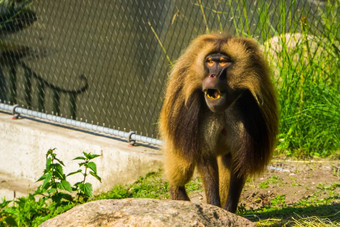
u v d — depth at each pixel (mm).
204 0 19328
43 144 17891
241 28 16094
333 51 16172
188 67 10180
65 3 21797
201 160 10430
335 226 9945
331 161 15086
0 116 19750
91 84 22234
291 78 16172
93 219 8078
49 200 16484
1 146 19078
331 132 15594
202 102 10219
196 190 14125
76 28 23594
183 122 10195
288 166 14891
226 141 10688
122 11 22500
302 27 15961
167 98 10484
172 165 10742
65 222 8180
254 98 10156
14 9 22250
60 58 23359
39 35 22766
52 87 21484
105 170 16438
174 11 19672
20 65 21938
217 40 9945
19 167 18562
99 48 23078
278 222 10430
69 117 21516
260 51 10219
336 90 15984
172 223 7797
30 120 19203
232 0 18391
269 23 16531
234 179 10531
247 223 8359
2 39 21859
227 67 9656
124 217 7988
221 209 8492
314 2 17641
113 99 21469
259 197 13070
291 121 16062
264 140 10273
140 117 20156
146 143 16891
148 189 14578
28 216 13070
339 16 16156
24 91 21859
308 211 11078
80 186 13203
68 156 17219
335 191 12773
